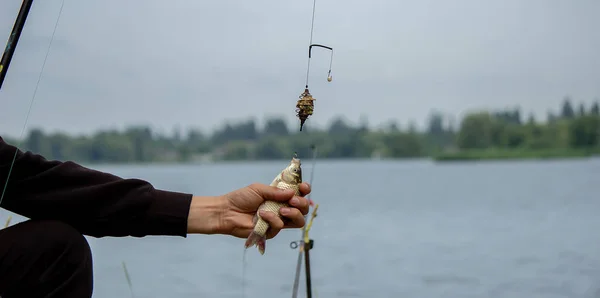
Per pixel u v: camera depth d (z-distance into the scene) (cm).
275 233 268
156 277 989
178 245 1342
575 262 1154
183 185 3719
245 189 268
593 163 7419
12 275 242
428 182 4247
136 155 5444
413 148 7269
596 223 1748
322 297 900
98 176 262
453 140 7631
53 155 3744
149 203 263
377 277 1036
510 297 915
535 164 7581
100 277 980
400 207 2312
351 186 3875
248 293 911
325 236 1527
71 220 260
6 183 252
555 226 1706
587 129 7256
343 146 6694
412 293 934
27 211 257
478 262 1167
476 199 2673
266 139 6338
